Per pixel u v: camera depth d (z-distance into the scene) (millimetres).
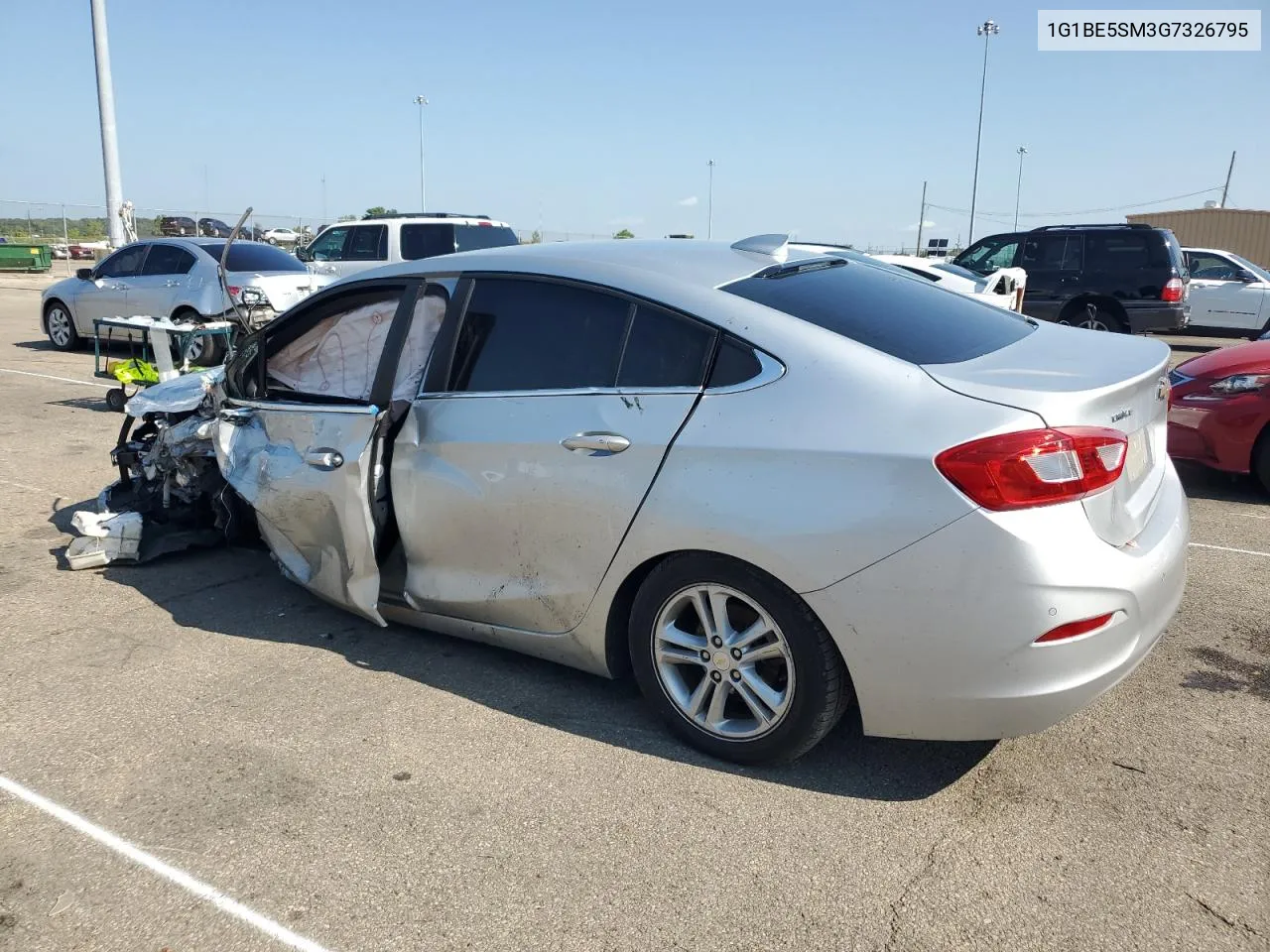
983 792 3012
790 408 2900
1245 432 6258
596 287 3379
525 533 3422
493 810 2941
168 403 5242
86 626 4340
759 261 3518
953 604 2654
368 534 3752
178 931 2451
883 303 3402
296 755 3262
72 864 2707
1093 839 2770
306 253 14586
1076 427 2668
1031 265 13883
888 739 3346
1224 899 2512
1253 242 27484
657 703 3297
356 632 4273
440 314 3791
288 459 3977
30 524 5828
